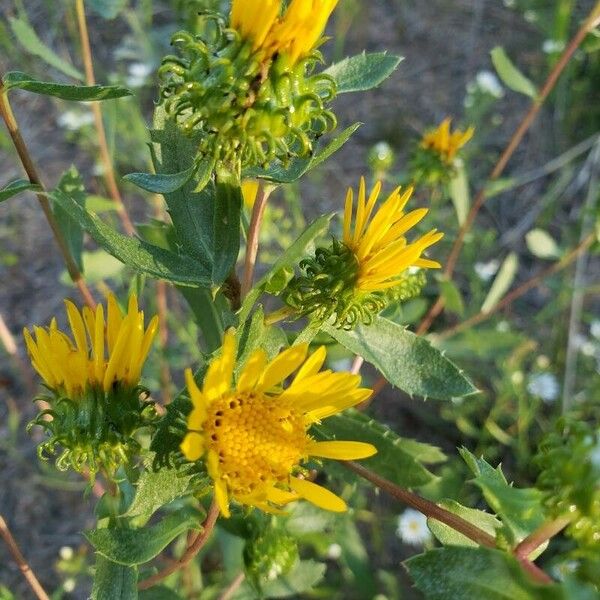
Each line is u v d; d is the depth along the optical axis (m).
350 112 0.34
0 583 0.22
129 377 0.11
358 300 0.11
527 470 0.24
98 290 0.27
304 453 0.10
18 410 0.25
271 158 0.09
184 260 0.11
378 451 0.14
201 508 0.14
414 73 0.36
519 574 0.08
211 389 0.09
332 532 0.19
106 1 0.16
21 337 0.26
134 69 0.29
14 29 0.16
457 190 0.20
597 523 0.08
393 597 0.21
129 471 0.11
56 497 0.24
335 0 0.09
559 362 0.28
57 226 0.15
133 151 0.27
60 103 0.27
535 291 0.30
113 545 0.10
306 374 0.10
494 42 0.38
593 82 0.35
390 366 0.12
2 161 0.31
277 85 0.09
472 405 0.26
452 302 0.20
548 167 0.31
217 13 0.09
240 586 0.17
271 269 0.09
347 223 0.11
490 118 0.35
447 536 0.11
